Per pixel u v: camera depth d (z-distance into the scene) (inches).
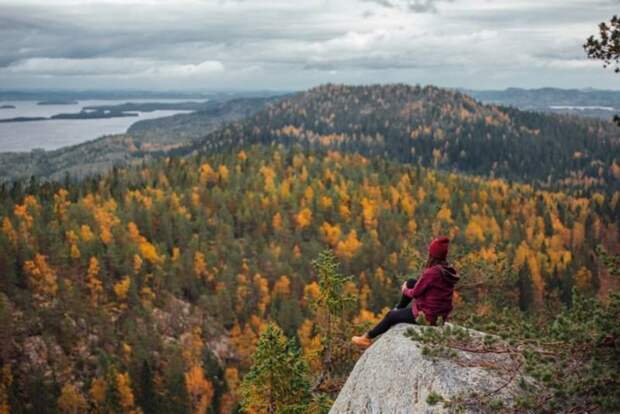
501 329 322.3
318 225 6441.9
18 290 4330.7
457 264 909.8
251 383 700.0
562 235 6515.8
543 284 4274.1
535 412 251.3
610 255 437.4
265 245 5634.8
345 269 5388.8
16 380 3722.9
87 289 4680.1
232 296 4854.8
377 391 298.7
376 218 6628.9
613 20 432.8
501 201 7667.3
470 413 250.1
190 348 4249.5
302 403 695.1
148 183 7347.4
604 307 331.9
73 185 7170.3
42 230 5108.3
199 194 7007.9
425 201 7381.9
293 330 3981.3
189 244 5442.9
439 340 294.0
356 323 757.3
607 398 250.8
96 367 3986.2
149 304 4507.9
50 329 4101.9
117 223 5634.8
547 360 283.6
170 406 3373.5
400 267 5059.1
